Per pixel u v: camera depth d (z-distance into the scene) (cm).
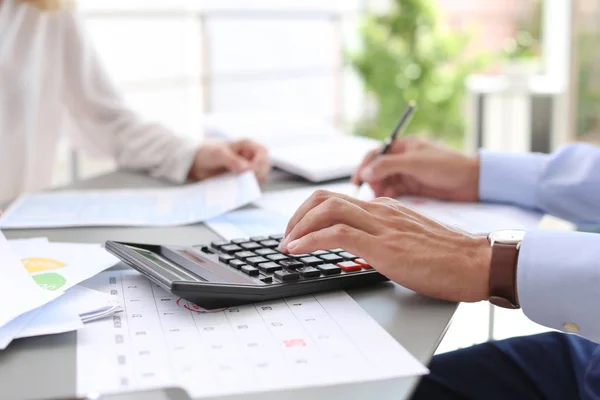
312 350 51
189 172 124
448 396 72
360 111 438
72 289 63
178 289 58
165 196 108
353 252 63
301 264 66
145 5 323
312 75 397
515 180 103
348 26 427
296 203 104
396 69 421
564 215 102
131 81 314
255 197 99
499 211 99
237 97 354
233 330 55
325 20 404
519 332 161
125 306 60
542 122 301
